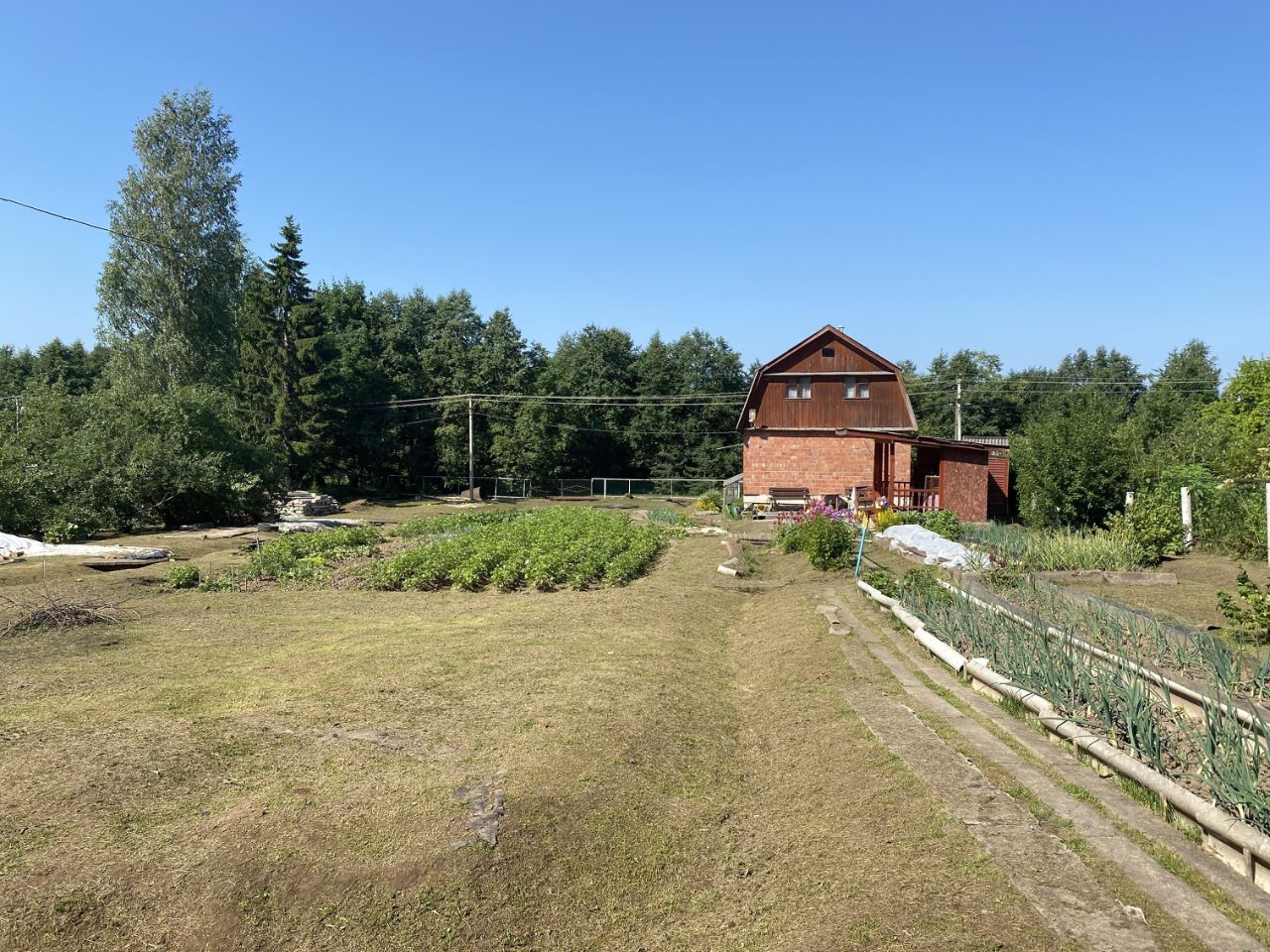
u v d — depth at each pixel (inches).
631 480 2143.2
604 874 184.9
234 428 1185.4
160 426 1048.2
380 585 596.1
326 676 332.8
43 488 892.6
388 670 339.6
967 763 213.8
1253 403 1258.6
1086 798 189.9
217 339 1498.5
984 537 733.9
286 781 219.9
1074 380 2394.2
